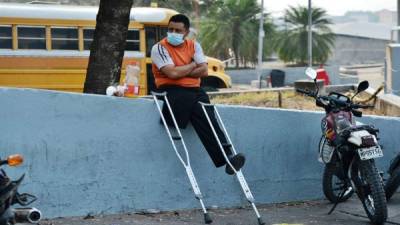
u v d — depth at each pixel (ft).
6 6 58.44
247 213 27.37
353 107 27.09
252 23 166.81
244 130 28.48
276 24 177.58
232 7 165.37
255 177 28.84
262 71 147.95
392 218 26.76
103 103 25.53
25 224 20.43
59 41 59.52
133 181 26.21
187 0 150.51
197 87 26.35
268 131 29.07
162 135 26.58
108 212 25.85
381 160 32.24
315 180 30.37
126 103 25.90
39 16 58.85
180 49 25.89
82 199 25.40
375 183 24.84
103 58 33.86
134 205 26.30
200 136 25.98
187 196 27.27
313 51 175.83
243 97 58.85
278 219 26.40
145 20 61.52
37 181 24.58
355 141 25.14
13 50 58.34
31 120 24.41
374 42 252.62
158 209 26.71
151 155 26.45
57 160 24.89
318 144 30.35
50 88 59.21
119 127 25.86
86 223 24.64
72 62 59.82
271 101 55.88
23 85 58.54
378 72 177.78
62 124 24.93
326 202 30.01
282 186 29.55
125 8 33.96
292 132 29.71
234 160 25.27
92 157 25.46
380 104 48.75
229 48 164.55
